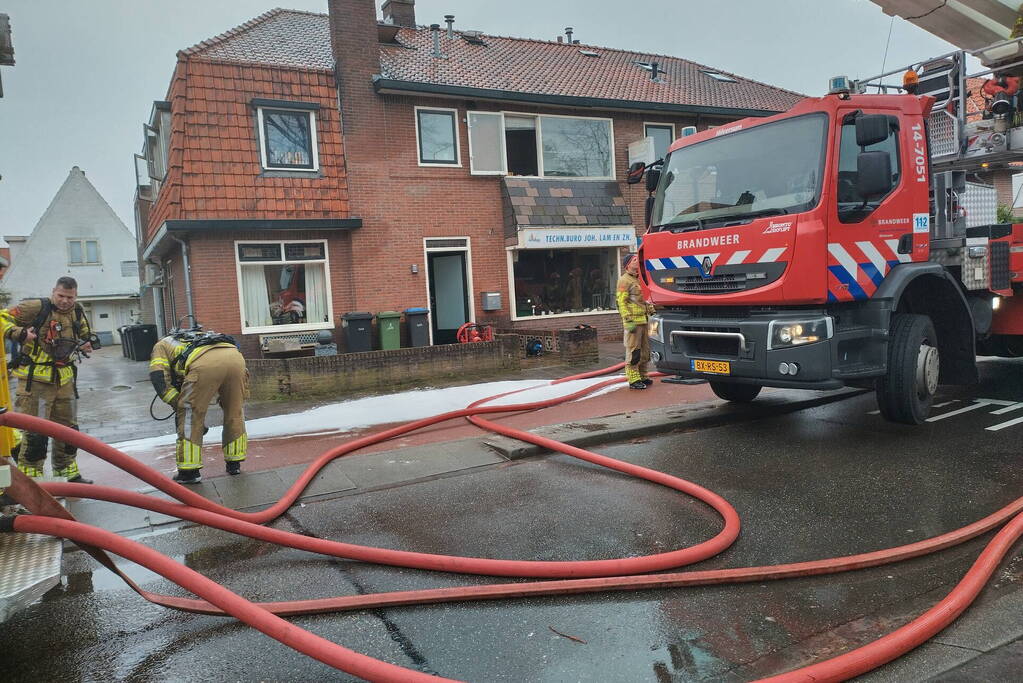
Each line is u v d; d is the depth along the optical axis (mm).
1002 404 7348
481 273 15352
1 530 3033
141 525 4754
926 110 6441
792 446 6148
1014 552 3828
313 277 13891
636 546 4098
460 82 15242
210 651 3123
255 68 13320
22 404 5449
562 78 17141
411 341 14148
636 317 9242
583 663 2898
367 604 3402
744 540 4117
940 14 7500
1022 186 7844
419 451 6375
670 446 6402
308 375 10609
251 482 5539
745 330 5809
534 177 15789
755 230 5691
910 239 6125
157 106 14125
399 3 17859
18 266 39406
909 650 2855
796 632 3117
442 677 2754
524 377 11461
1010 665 2748
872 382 6301
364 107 14047
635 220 16969
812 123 5691
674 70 20297
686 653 2961
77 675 2949
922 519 4336
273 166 13328
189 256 12891
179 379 5582
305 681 2857
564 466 5883
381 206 14203
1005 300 7527
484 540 4285
